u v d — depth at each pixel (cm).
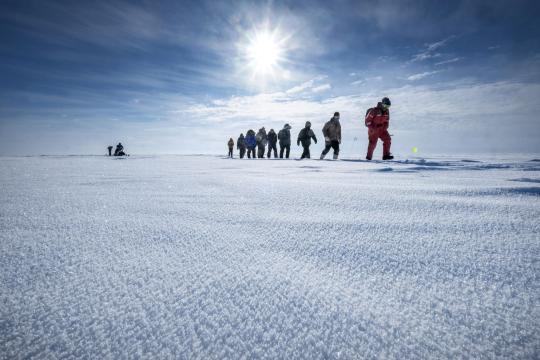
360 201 224
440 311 78
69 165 740
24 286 93
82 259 116
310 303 83
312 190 279
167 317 76
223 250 126
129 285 94
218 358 62
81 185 338
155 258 117
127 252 124
